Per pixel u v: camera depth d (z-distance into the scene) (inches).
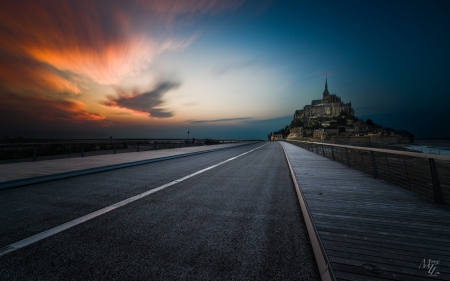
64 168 279.4
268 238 100.5
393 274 67.2
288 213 137.2
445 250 82.3
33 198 164.9
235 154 700.0
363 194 171.5
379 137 7406.5
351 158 347.9
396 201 152.0
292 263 79.7
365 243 88.0
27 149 682.8
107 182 229.8
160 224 116.3
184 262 79.6
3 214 128.9
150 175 277.0
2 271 72.4
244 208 146.6
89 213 132.6
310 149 834.8
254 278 70.5
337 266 71.4
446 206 140.1
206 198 171.5
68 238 98.0
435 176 149.8
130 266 76.9
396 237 93.7
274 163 437.4
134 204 152.7
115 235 102.0
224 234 104.3
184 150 730.2
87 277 70.5
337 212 127.6
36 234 101.6
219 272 73.7
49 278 69.7
